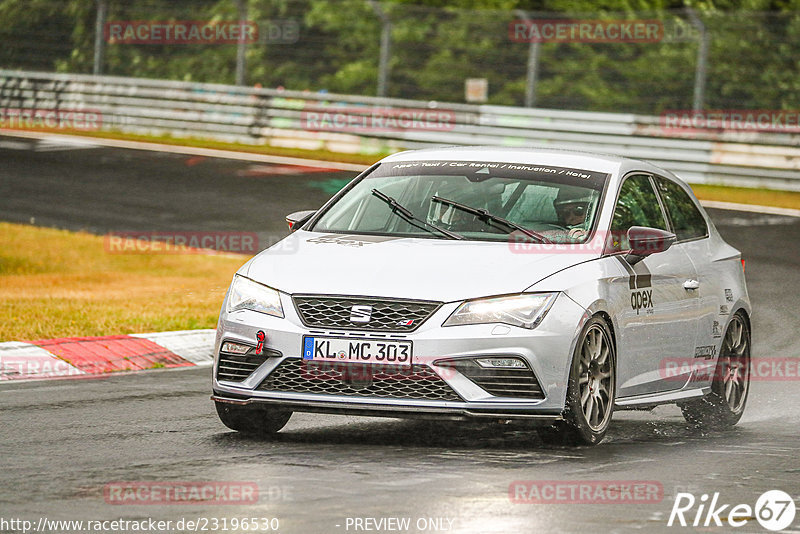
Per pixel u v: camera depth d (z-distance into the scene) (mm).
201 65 140875
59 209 76875
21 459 22500
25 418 27172
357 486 20234
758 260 64188
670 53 126938
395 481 20688
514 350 23312
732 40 125125
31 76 121312
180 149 106188
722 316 29984
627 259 26500
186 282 54500
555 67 132125
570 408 23969
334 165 99062
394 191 27984
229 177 91188
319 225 27656
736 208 82750
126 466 21922
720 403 29703
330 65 141625
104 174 91125
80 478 20797
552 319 23734
